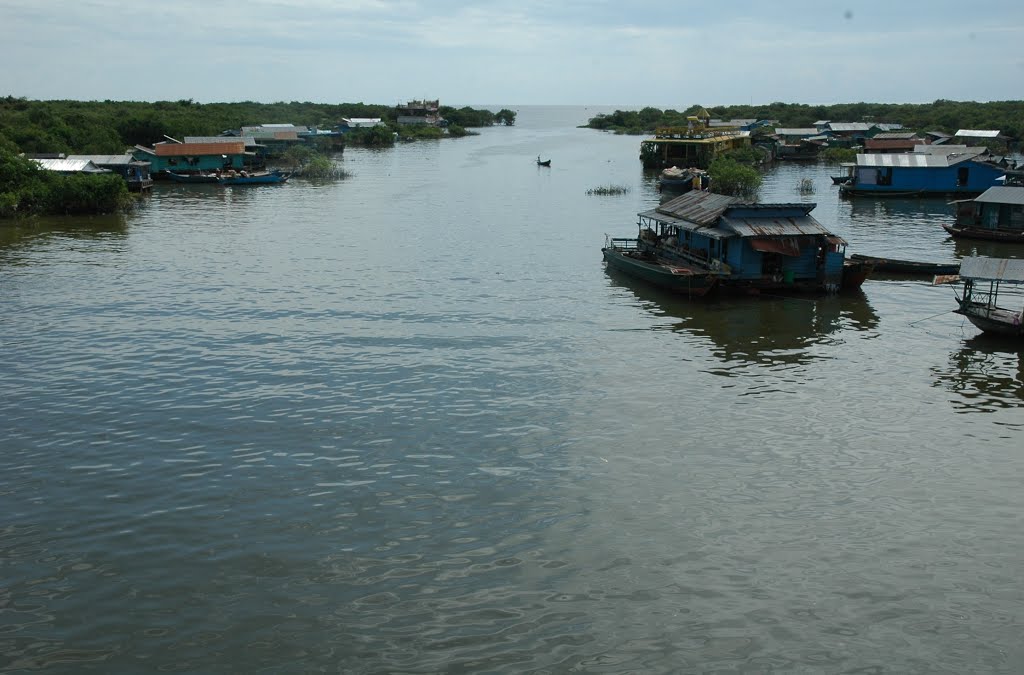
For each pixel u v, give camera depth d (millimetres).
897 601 22484
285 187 117812
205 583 23078
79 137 129625
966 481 28922
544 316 49031
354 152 184875
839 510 27000
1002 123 177625
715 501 27500
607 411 34688
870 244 73375
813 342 44500
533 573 23594
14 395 36156
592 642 20875
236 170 128125
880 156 107938
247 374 38781
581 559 24250
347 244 71875
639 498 27641
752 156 145125
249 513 26594
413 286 56219
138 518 26297
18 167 89875
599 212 91938
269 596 22531
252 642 20812
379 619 21672
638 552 24609
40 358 40938
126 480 28719
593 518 26406
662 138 148625
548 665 20109
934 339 45156
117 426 33062
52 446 31266
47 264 62719
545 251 69250
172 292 54094
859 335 45906
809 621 21703
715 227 55781
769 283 54281
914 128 191625
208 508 26906
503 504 27188
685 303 52719
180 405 35156
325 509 26859
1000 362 41188
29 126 126188
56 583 23016
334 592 22719
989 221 76312
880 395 36719
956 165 104188
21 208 87750
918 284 58125
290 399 35781
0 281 56812
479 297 53406
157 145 127875
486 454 30688
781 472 29531
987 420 34031
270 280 57719
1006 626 21500
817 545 25016
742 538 25375
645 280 57188
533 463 30000
